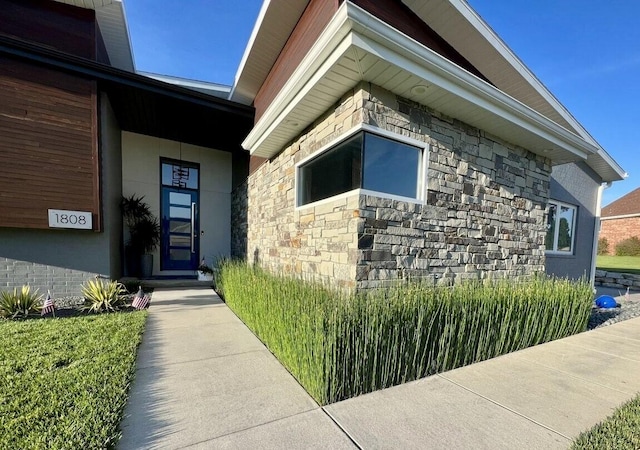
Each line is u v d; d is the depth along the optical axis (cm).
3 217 465
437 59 320
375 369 242
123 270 757
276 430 183
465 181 431
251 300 398
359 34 273
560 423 200
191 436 175
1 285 479
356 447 169
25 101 479
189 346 326
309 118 426
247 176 779
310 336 229
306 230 441
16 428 165
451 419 201
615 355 341
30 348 286
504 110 412
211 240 913
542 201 559
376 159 344
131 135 789
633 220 1856
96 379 225
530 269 529
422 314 271
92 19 559
